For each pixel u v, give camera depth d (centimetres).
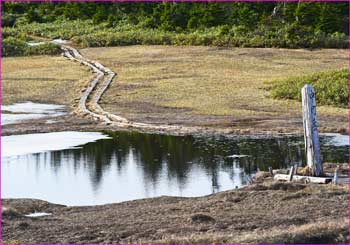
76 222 3197
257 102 7906
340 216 3089
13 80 10100
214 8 15112
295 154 5109
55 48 13412
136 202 3669
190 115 7125
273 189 3806
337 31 13912
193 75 10188
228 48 13112
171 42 13925
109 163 4828
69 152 5288
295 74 10300
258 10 15425
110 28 16125
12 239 2920
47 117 7206
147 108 7650
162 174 4450
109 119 6962
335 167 4428
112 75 10306
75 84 9638
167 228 3002
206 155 5119
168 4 16000
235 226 2983
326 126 6281
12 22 17762
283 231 2764
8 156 5112
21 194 3919
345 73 8738
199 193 3916
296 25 13575
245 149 5350
